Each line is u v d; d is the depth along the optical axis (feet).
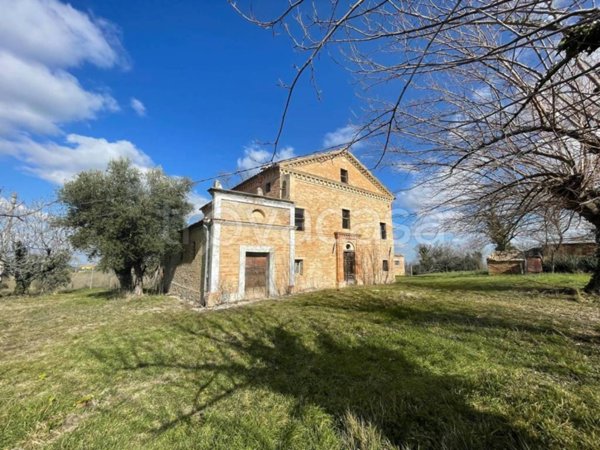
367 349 15.06
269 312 27.04
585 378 10.48
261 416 9.34
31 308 35.76
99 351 17.06
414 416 8.65
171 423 9.20
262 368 13.53
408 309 25.58
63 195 37.32
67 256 53.31
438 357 13.19
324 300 33.63
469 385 10.21
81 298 44.98
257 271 39.29
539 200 10.89
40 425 9.36
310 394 10.64
